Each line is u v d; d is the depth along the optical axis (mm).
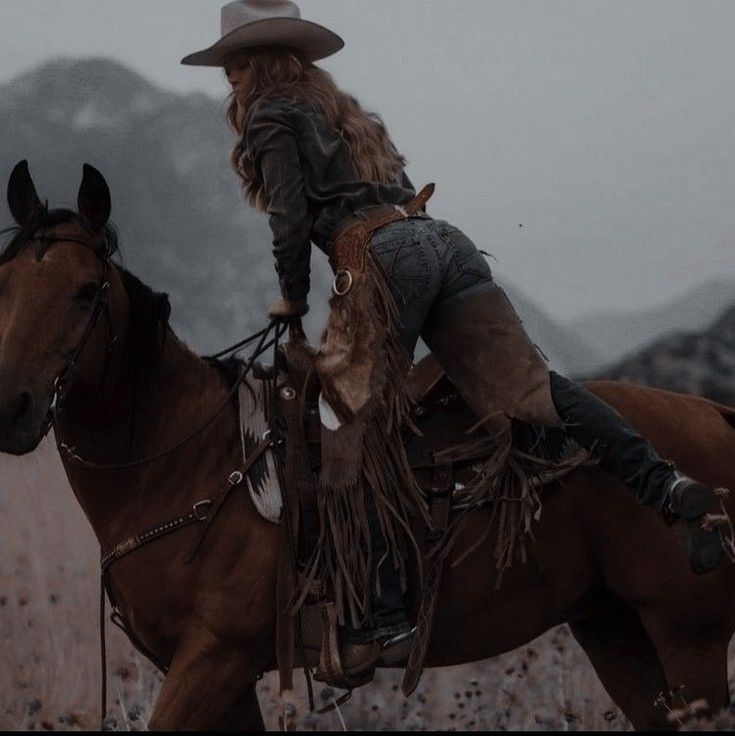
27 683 7770
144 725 6504
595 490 5934
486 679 7852
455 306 5816
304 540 5734
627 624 6348
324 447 5664
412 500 5801
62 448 5777
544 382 5754
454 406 6012
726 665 6059
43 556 9578
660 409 6090
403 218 5805
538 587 5914
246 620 5617
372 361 5645
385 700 7668
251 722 5961
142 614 5668
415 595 5816
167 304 5836
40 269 5441
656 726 6312
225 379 5957
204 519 5617
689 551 5613
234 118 6121
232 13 6121
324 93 5922
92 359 5539
